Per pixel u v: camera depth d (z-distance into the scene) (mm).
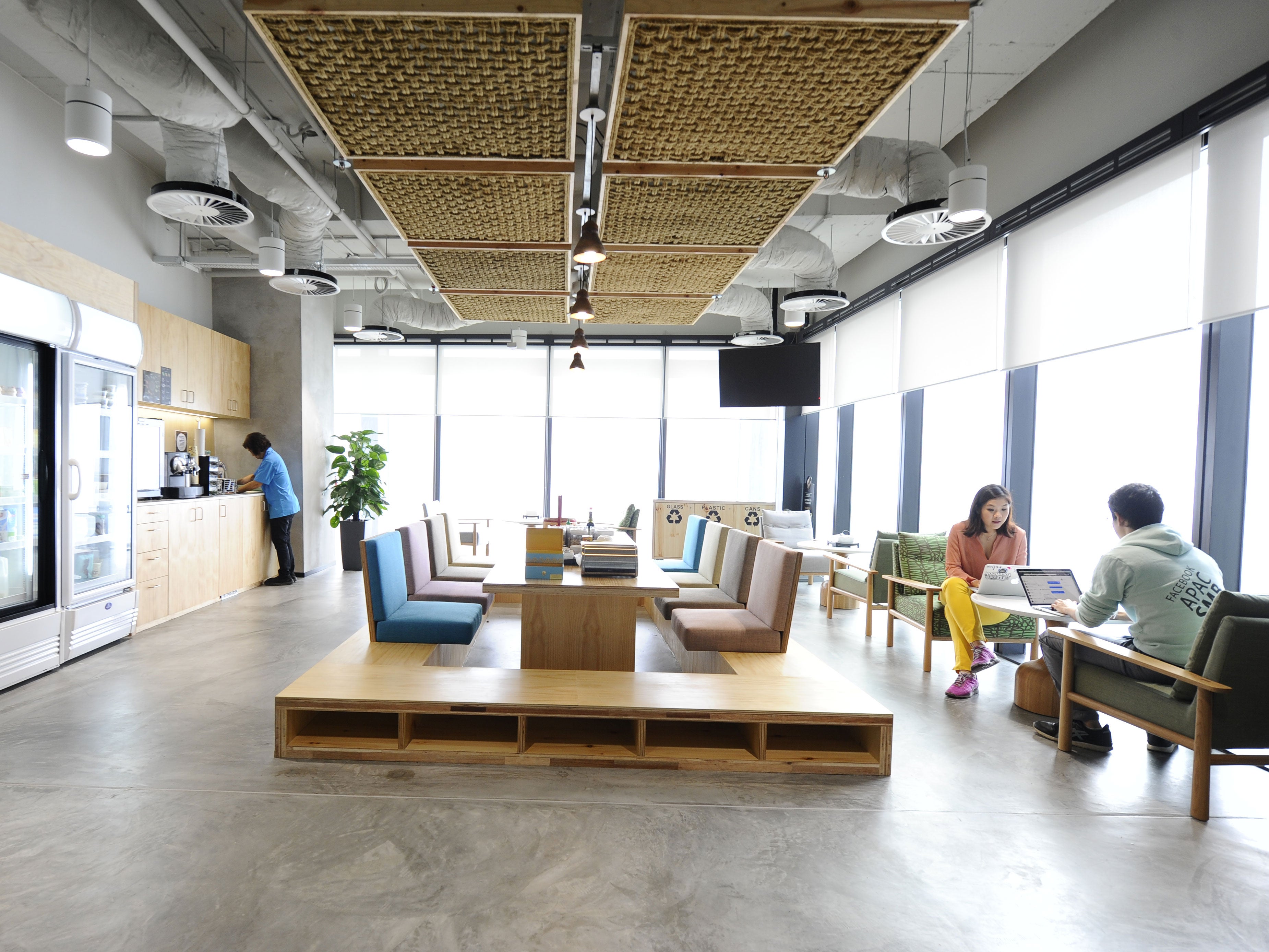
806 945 1923
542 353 9719
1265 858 2393
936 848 2434
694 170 2998
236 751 3094
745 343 8227
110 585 4801
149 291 6492
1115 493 3299
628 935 1945
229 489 7078
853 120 2605
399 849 2336
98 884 2117
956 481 6973
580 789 2805
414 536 4684
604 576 3805
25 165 4891
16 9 3875
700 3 1989
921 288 6246
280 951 1847
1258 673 2584
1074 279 4277
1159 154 3609
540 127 2664
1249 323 3367
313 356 8164
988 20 4051
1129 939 1974
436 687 3143
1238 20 3162
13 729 3326
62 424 4238
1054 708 3738
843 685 3328
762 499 10133
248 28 4047
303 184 4660
